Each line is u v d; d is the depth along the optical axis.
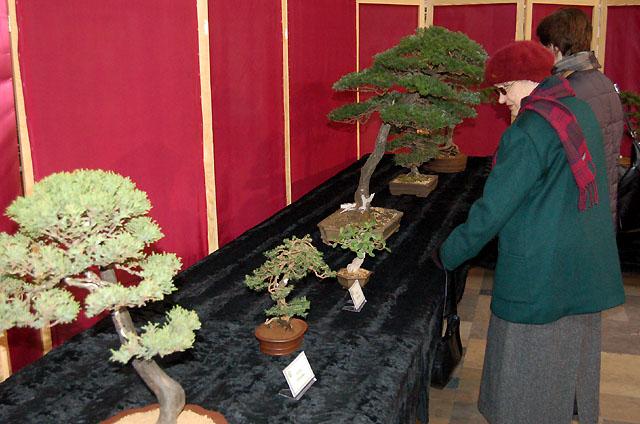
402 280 2.13
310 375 1.47
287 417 1.34
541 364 1.72
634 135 3.32
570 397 1.80
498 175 1.60
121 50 2.17
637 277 4.00
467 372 2.81
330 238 2.54
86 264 1.06
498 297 1.73
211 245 2.83
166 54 2.40
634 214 3.39
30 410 1.38
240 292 2.06
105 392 1.45
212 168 2.77
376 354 1.61
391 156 4.70
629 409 2.51
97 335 1.75
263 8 3.21
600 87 1.90
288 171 3.69
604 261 1.71
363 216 2.56
